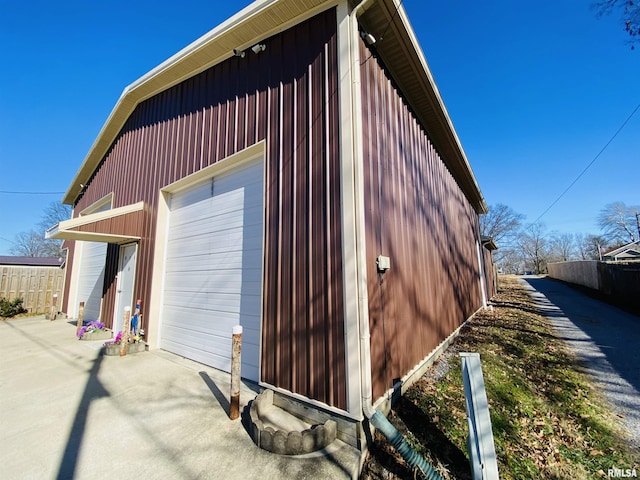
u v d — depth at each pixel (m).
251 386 3.33
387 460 2.21
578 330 6.38
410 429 2.54
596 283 13.70
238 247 3.97
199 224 4.74
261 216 3.72
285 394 2.82
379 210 3.08
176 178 5.14
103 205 8.48
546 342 5.40
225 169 4.38
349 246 2.49
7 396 3.13
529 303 11.32
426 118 5.41
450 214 6.88
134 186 6.50
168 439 2.33
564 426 2.64
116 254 6.76
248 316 3.65
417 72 4.22
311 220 2.86
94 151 8.68
